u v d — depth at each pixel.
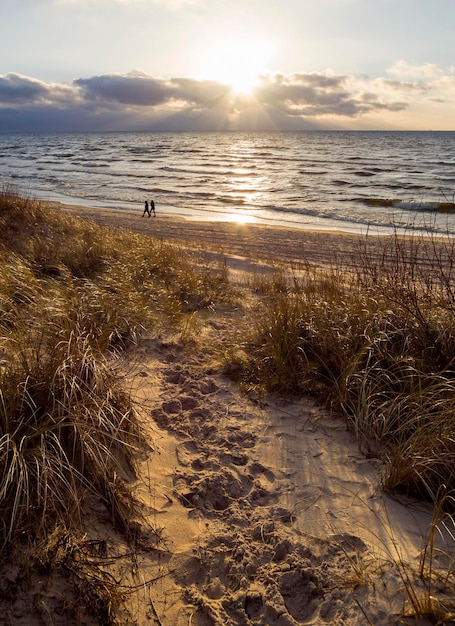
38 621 1.92
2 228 8.27
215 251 14.09
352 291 5.58
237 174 47.41
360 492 2.97
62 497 2.38
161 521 2.65
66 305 4.50
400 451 3.10
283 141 148.25
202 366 4.75
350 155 76.69
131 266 7.20
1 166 55.47
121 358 4.64
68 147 111.88
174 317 5.85
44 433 2.51
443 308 4.66
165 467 3.15
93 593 2.07
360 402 3.69
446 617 2.03
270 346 4.64
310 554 2.48
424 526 2.66
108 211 24.52
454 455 2.86
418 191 33.22
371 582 2.28
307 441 3.52
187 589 2.27
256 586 2.30
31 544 2.16
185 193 33.69
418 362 3.86
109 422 2.79
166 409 3.93
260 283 8.37
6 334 3.49
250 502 2.90
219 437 3.56
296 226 21.92
